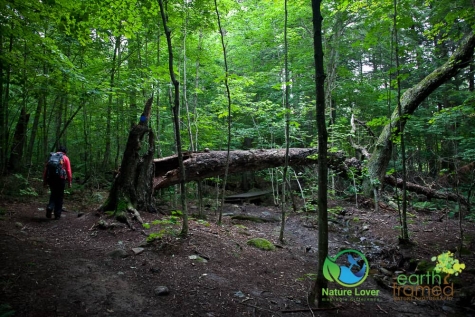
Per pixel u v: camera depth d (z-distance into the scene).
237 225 6.82
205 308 2.97
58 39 7.27
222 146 11.68
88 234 4.76
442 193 9.33
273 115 10.09
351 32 10.98
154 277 3.51
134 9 5.25
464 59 8.13
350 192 10.07
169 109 10.70
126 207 5.50
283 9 9.67
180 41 8.59
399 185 10.09
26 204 6.61
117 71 8.47
